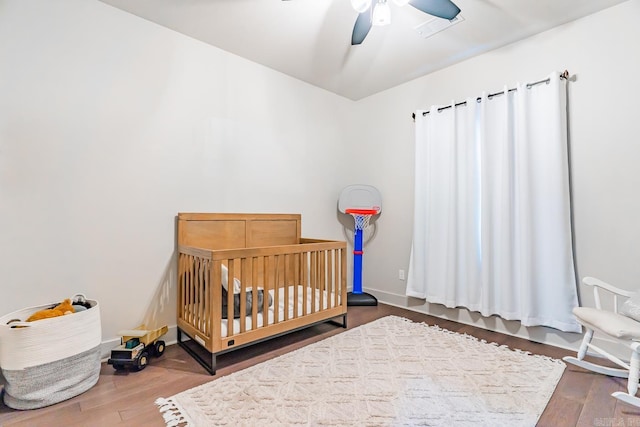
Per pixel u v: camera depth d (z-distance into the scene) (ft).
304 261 8.27
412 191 11.27
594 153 7.53
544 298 8.08
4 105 6.10
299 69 10.41
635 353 5.30
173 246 8.29
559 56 8.02
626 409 5.21
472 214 9.27
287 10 7.41
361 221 11.98
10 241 6.15
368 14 6.46
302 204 11.40
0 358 5.25
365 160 12.80
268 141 10.34
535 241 8.18
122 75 7.46
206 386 5.95
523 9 7.36
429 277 10.32
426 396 5.63
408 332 8.83
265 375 6.38
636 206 7.00
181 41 8.41
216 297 6.49
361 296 11.83
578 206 7.77
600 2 7.13
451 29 8.16
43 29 6.49
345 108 12.84
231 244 9.15
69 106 6.77
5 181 6.11
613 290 6.57
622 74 7.14
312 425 4.83
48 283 6.54
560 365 6.82
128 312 7.57
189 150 8.56
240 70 9.60
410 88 11.29
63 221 6.71
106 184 7.25
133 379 6.23
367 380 6.18
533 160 8.27
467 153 9.43
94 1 7.07
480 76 9.46
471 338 8.41
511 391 5.79
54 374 5.39
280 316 7.88
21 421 4.92
